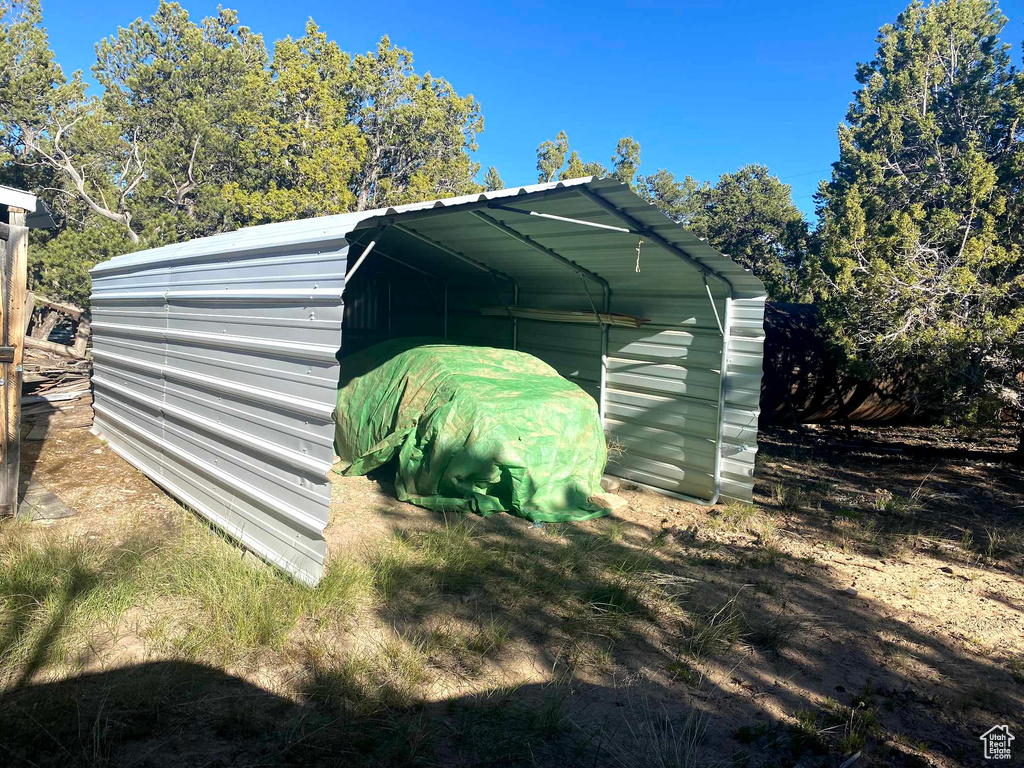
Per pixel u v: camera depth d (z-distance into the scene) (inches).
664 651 168.2
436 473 276.8
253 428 205.8
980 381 339.6
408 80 1077.8
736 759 126.3
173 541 203.2
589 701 144.7
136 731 122.8
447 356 315.9
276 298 194.7
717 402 298.4
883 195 564.7
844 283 376.2
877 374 393.4
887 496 314.5
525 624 177.8
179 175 1058.7
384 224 196.2
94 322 369.7
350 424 330.6
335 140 971.3
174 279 267.9
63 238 696.4
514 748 125.8
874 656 169.3
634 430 336.8
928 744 134.5
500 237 300.0
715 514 288.4
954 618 191.5
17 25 989.2
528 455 273.6
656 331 323.3
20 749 115.5
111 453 323.3
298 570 183.3
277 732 126.3
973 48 695.7
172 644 151.1
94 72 1210.6
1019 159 364.8
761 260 1125.1
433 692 143.5
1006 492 325.1
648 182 1674.5
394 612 178.2
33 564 176.7
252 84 1053.2
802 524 273.6
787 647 172.4
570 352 367.2
